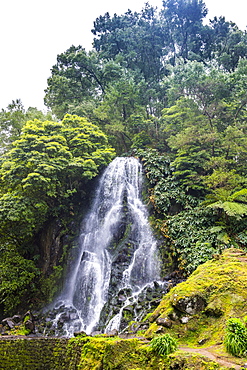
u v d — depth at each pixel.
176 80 17.59
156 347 4.12
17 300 11.39
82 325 9.70
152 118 19.23
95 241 12.84
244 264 6.23
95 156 14.52
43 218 13.83
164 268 10.59
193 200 12.22
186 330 4.90
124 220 12.83
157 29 26.95
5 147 17.23
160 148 17.44
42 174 12.17
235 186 11.24
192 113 15.03
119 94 19.27
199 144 13.75
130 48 25.94
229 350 3.83
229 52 24.92
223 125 14.98
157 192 13.10
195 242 10.27
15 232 12.41
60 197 14.50
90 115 19.27
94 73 23.89
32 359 6.01
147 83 22.77
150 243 11.64
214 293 5.35
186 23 28.41
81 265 12.15
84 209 14.84
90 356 4.83
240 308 4.80
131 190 14.52
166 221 11.76
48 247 13.61
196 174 12.81
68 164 12.91
